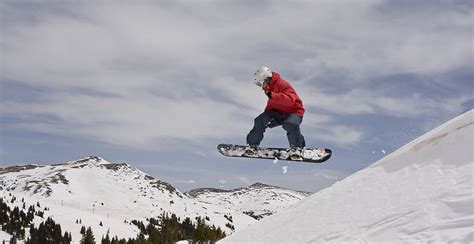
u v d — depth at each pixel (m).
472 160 5.38
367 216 5.46
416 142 6.50
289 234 6.23
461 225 4.28
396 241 4.55
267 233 6.71
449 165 5.58
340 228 5.54
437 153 5.99
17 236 171.38
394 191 5.76
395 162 6.54
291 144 10.61
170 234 159.25
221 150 10.86
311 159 10.68
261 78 10.55
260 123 10.64
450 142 5.96
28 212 197.75
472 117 5.87
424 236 4.38
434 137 6.25
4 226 179.50
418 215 4.79
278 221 6.98
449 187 5.05
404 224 4.79
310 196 7.33
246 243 6.72
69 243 176.75
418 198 5.20
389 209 5.32
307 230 6.03
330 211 6.21
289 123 10.38
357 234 5.14
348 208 6.00
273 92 10.40
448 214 4.56
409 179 5.83
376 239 4.82
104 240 175.25
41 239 166.75
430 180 5.47
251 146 10.96
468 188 4.83
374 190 6.10
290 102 10.31
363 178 6.69
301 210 6.86
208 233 125.06
